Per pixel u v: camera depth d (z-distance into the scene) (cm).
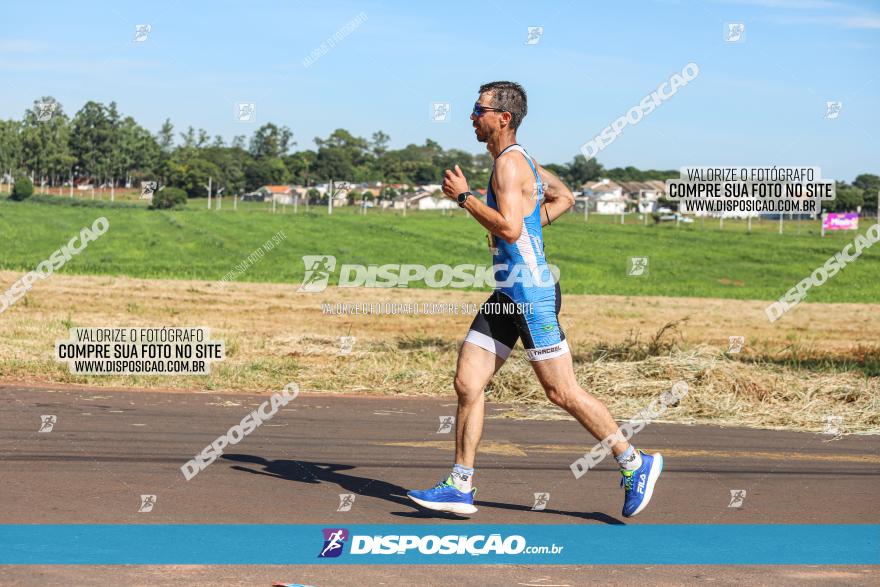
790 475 730
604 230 5491
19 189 5791
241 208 6384
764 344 2039
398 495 612
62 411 873
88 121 6625
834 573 466
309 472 670
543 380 550
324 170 7456
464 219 5700
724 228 5750
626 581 443
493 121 551
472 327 554
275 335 1716
